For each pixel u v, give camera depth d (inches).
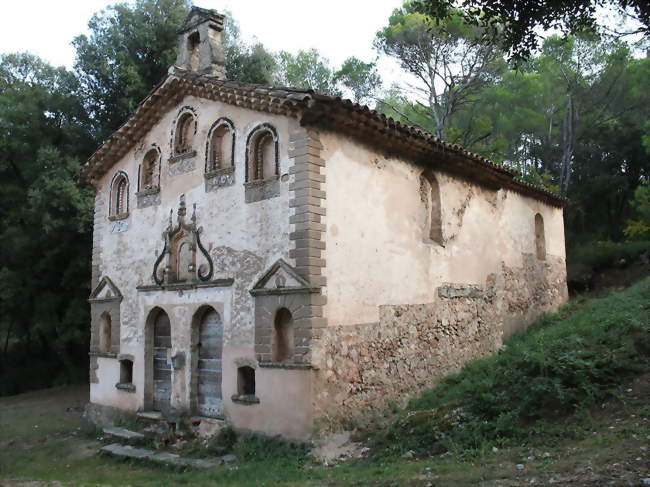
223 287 482.9
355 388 442.3
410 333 507.2
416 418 400.2
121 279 594.9
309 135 434.3
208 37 566.6
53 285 911.7
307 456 390.3
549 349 428.5
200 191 518.3
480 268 624.7
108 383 596.7
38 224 863.7
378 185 493.0
